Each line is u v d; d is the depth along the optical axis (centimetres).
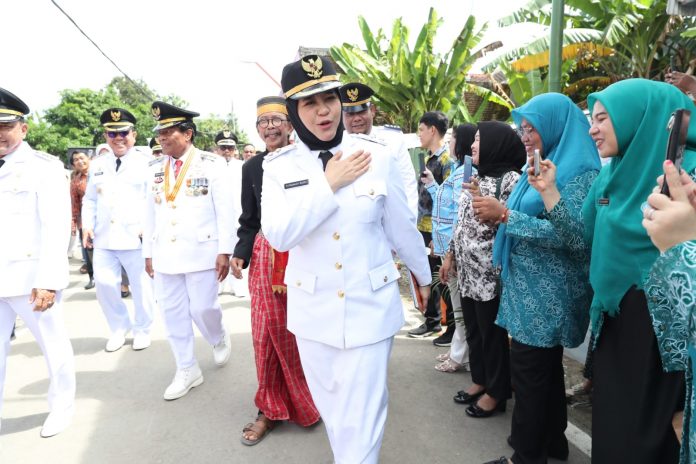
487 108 1203
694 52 823
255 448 269
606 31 786
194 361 351
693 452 116
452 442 265
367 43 1193
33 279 285
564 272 205
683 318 106
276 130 290
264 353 274
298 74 178
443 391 328
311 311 183
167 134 331
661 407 156
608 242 167
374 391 178
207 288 342
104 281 425
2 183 279
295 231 170
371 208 180
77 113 2925
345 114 362
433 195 387
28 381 379
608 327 175
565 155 204
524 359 214
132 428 296
